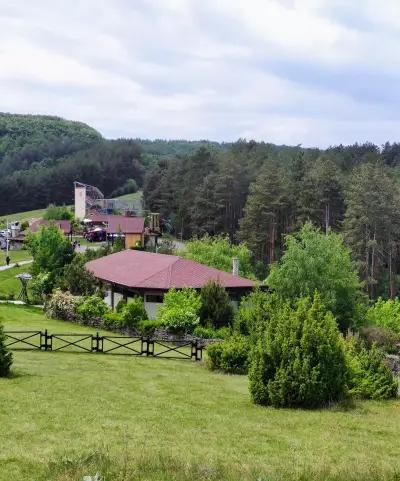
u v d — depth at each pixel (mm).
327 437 15992
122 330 35688
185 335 34219
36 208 169375
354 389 22297
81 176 175625
